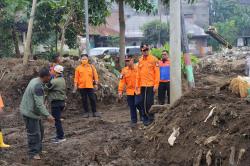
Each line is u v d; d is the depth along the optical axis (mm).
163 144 9742
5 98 18719
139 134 11125
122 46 25688
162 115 10797
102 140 12211
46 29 28469
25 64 20297
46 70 10578
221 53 43969
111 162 9711
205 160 8664
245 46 51969
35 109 10688
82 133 13703
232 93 10484
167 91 16797
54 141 12578
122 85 14352
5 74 20047
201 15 82625
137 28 74812
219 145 8617
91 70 16781
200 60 40094
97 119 15844
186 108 10172
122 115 17047
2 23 28688
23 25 32500
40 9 27656
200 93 10727
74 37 28516
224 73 34844
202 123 9367
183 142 9375
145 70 13547
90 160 10328
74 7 26797
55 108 12508
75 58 25031
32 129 10805
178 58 12453
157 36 64250
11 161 10648
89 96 16734
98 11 27859
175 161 9188
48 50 29719
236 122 8812
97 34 54406
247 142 8336
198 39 73938
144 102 13570
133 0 26062
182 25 13875
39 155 10922
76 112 17938
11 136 13609
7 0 27984
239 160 8195
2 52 29406
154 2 31125
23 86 19328
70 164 10211
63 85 12672
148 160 9547
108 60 26969
